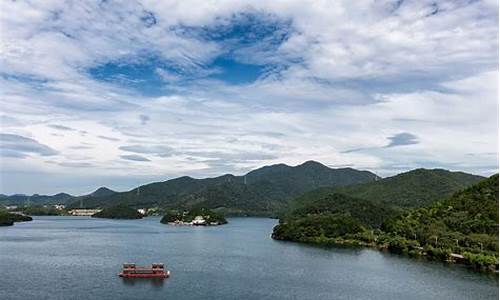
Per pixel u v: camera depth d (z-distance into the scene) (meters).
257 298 168.50
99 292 175.25
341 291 179.38
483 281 196.75
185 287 184.75
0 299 164.38
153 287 184.38
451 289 182.62
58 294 171.75
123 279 199.25
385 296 172.50
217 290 179.88
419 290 180.62
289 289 182.38
